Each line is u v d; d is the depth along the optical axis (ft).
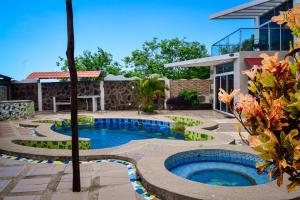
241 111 6.51
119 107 75.25
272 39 52.60
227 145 28.71
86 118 57.52
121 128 54.29
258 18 65.82
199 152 27.14
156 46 114.52
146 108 64.90
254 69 6.68
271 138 5.24
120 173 20.49
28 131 40.83
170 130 48.73
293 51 5.65
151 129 52.21
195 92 72.74
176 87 75.92
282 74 5.74
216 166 25.93
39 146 32.35
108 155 25.22
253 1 56.08
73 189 16.90
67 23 15.83
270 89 6.01
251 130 6.29
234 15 65.67
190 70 112.16
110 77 75.00
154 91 64.13
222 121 49.83
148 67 112.57
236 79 53.21
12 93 73.31
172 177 18.51
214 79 70.54
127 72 114.42
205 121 46.60
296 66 5.68
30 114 56.24
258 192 15.76
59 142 32.42
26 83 73.20
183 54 112.78
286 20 5.79
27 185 18.02
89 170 21.27
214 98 71.05
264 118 5.81
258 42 52.70
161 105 73.92
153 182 17.52
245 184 22.12
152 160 22.90
